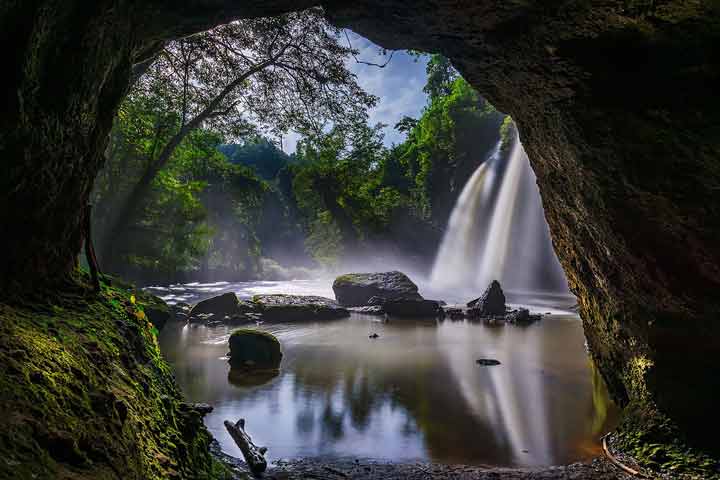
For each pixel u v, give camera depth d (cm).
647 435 691
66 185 432
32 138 363
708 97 525
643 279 713
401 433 789
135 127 2492
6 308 335
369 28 718
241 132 2183
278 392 1013
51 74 377
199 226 2922
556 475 616
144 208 2558
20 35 328
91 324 403
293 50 1573
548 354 1416
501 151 4109
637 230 680
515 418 866
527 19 615
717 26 491
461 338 1677
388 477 607
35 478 206
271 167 11225
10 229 365
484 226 4028
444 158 5028
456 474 620
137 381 393
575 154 721
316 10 1404
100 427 285
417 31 703
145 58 675
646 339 743
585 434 790
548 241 3512
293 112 1845
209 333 1709
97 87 451
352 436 776
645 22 528
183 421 432
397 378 1133
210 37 1547
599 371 1011
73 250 476
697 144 548
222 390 1023
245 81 1894
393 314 2261
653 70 561
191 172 3734
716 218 574
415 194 5334
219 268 4853
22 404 243
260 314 2072
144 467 303
